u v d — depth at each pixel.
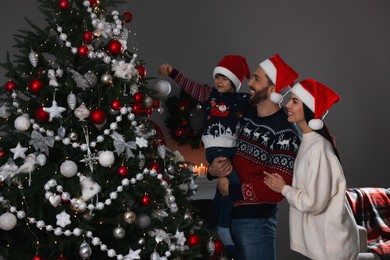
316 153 3.13
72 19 2.86
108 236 2.89
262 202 3.30
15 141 2.83
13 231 2.81
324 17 6.45
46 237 2.78
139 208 2.89
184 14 5.83
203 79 5.87
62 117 2.76
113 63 2.89
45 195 2.65
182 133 5.58
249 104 3.44
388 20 6.73
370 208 5.53
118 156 2.87
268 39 6.16
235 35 6.02
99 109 2.78
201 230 3.26
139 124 3.01
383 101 6.68
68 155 2.79
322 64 6.41
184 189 3.41
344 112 6.51
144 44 5.67
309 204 3.08
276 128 3.29
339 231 3.16
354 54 6.57
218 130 3.35
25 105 2.80
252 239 3.29
